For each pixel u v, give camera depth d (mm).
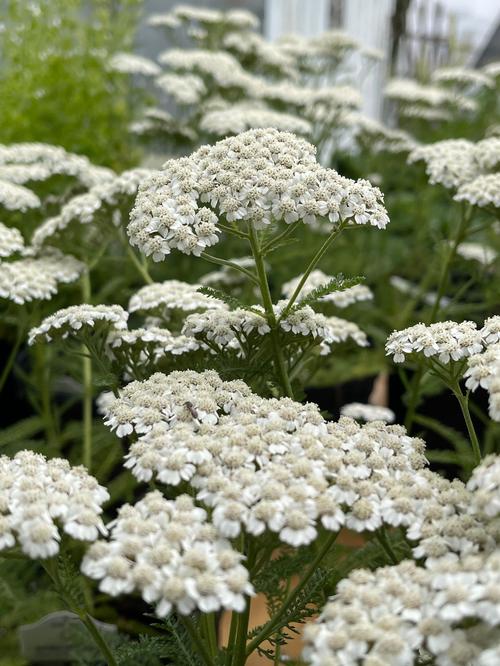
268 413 305
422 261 754
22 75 662
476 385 292
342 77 1095
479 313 646
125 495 507
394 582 251
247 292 491
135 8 792
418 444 304
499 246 656
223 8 1021
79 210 431
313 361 423
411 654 234
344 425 310
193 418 302
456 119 852
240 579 247
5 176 498
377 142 755
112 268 604
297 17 1052
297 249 682
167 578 246
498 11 1124
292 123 574
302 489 270
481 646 237
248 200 315
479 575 244
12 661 408
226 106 693
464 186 431
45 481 280
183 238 314
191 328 360
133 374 390
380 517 273
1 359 592
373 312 657
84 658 370
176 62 691
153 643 317
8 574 434
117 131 724
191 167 329
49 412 514
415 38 1128
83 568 251
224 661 315
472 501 262
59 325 364
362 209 324
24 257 506
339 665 232
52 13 703
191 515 264
